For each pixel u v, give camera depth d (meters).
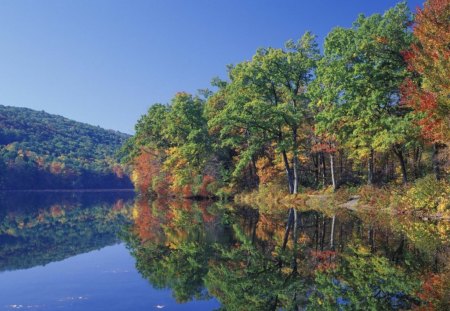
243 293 9.38
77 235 21.55
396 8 25.33
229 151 49.12
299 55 34.34
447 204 20.59
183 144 51.00
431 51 15.55
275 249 14.89
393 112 26.08
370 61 26.14
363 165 40.44
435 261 11.57
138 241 18.39
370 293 8.91
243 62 37.44
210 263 12.95
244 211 31.30
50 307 8.28
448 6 15.79
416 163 31.81
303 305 8.39
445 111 14.69
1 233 22.94
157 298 8.98
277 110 33.53
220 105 46.72
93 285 10.19
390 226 18.81
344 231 18.14
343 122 28.73
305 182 41.91
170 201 51.47
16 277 11.13
